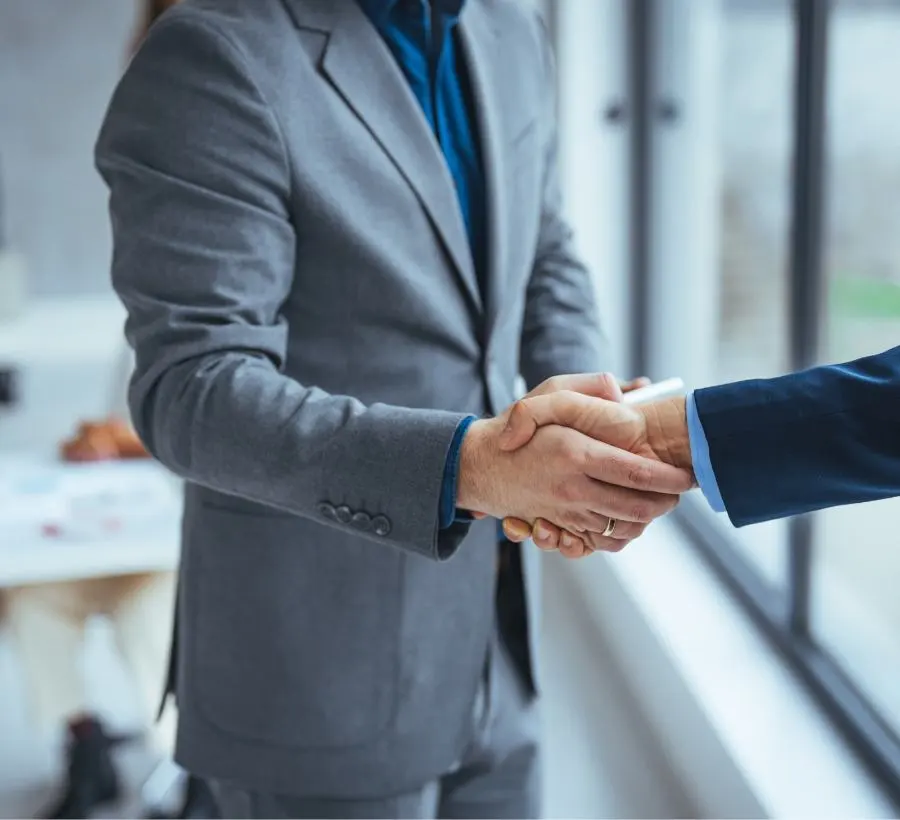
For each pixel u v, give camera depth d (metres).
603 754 2.68
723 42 3.44
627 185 3.77
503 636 1.46
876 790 2.00
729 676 2.47
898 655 2.43
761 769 2.09
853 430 0.97
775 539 3.07
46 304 4.24
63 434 4.13
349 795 1.32
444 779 1.47
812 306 2.37
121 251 1.20
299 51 1.22
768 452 0.99
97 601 2.41
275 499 1.13
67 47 4.15
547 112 1.49
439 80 1.32
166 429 1.17
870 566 2.50
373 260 1.22
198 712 1.34
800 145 2.33
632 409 1.05
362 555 1.28
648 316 3.77
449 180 1.27
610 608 3.20
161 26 1.20
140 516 2.25
